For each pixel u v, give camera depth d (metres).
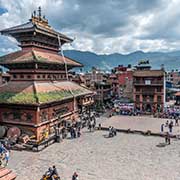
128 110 72.19
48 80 50.56
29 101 39.97
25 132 40.94
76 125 49.81
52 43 54.75
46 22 55.06
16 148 36.78
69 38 59.31
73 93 53.62
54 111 45.75
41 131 41.22
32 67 45.53
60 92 49.47
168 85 107.06
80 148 37.56
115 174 28.03
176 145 39.34
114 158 33.22
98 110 74.94
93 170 29.17
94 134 46.41
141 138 43.78
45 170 29.06
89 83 101.81
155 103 78.19
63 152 35.69
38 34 48.69
